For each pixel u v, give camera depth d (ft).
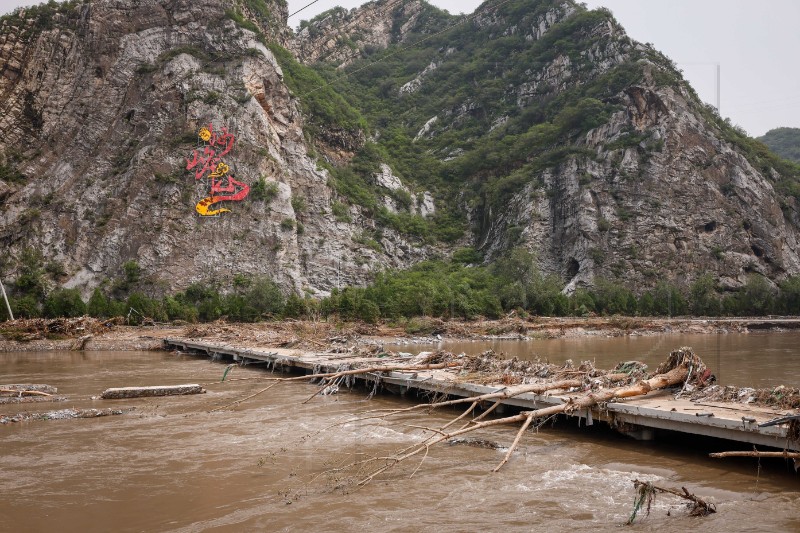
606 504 42.52
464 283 302.04
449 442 60.59
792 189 421.59
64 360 148.05
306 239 327.67
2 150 319.47
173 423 70.18
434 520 39.88
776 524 38.32
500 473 50.03
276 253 300.20
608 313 307.58
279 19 508.53
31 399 85.97
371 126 538.88
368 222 376.89
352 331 203.41
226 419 72.38
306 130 399.85
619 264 354.13
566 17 551.59
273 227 306.96
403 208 419.74
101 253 291.38
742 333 254.27
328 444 60.23
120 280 282.36
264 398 87.66
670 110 396.57
